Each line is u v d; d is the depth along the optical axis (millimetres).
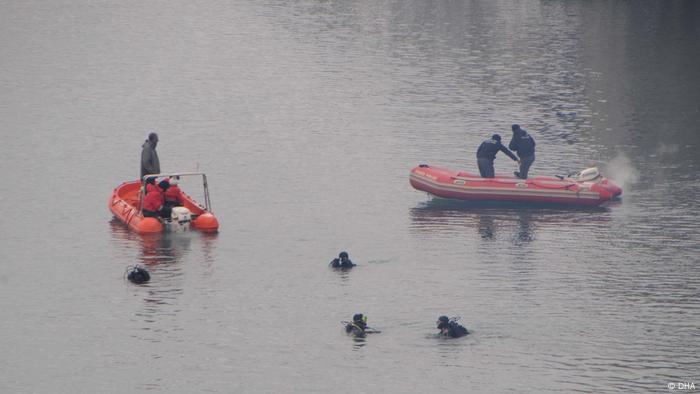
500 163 191500
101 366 113875
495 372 111500
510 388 108000
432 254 146375
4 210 165375
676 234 153000
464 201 170375
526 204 168625
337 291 133625
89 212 164750
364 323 120688
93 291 133375
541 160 192625
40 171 187375
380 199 172000
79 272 139500
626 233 153625
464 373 111375
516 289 133375
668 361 113375
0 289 134000
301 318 125375
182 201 159625
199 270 140500
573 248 147750
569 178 170625
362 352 116375
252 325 123438
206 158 197125
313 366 113250
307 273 139750
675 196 171500
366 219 161875
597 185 166125
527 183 167125
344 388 108500
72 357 116000
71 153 199750
